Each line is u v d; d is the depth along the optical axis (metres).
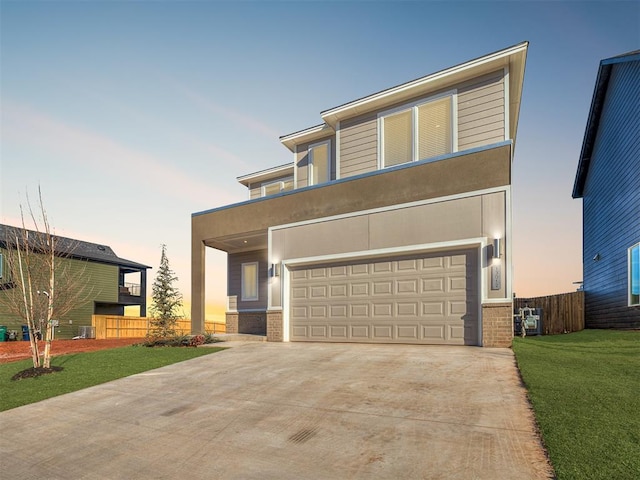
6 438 5.17
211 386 7.00
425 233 10.08
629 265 13.33
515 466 3.43
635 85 12.92
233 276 18.16
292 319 12.40
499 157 9.34
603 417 4.22
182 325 18.16
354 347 9.90
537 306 13.51
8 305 10.07
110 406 6.27
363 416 4.97
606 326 16.19
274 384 6.79
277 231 12.91
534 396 5.05
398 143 12.46
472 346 9.21
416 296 10.17
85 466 4.21
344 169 13.44
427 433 4.30
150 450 4.49
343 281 11.46
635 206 12.80
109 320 23.88
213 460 4.10
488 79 10.98
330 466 3.74
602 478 3.03
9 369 9.48
